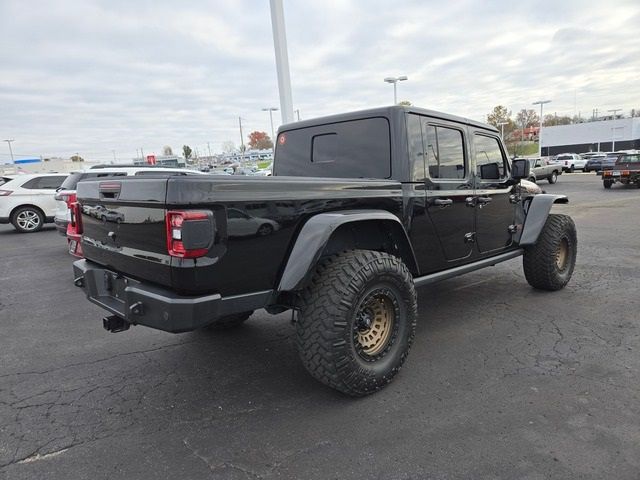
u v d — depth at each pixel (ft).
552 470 7.31
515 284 18.80
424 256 12.14
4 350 13.35
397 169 11.46
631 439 8.04
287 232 9.07
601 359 11.33
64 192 28.48
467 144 13.66
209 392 10.41
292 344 13.12
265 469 7.61
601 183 85.30
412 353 12.14
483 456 7.73
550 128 232.32
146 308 8.38
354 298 9.09
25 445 8.48
